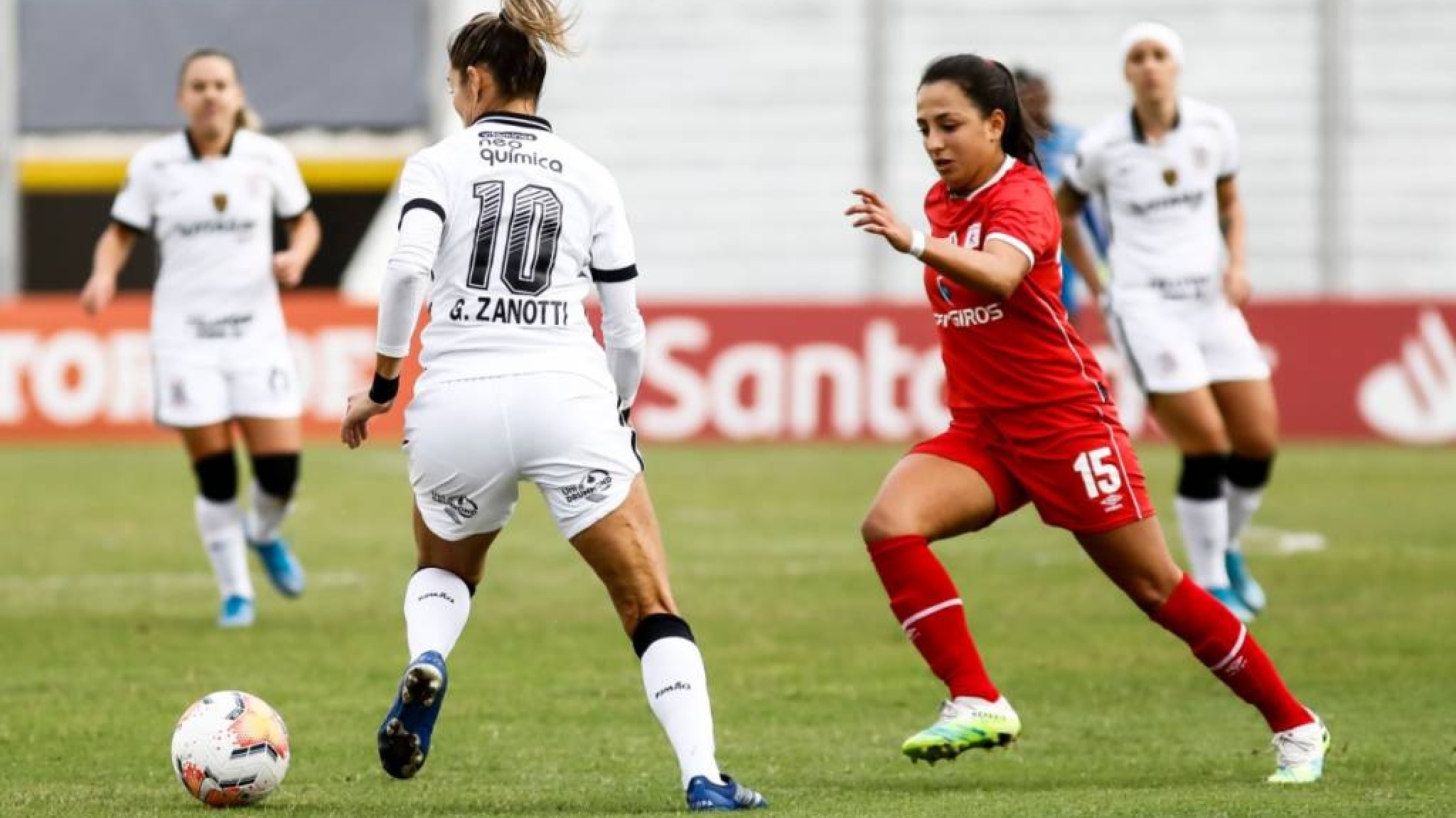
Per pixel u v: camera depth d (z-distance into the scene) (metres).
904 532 22.05
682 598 39.34
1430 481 59.88
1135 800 20.53
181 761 20.55
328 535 50.41
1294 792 21.14
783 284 97.38
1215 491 35.50
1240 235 36.53
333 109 92.44
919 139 97.50
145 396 74.88
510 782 22.86
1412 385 71.31
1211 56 96.31
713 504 55.94
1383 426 71.56
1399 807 19.98
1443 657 31.88
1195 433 35.34
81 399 74.81
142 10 91.88
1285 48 96.00
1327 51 83.81
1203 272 35.91
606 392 20.25
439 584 20.98
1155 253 36.06
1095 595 39.50
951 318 22.45
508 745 25.44
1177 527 51.03
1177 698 29.09
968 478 22.47
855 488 59.78
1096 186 36.62
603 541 20.16
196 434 35.97
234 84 36.22
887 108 89.00
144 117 92.25
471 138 20.27
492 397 19.80
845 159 97.75
